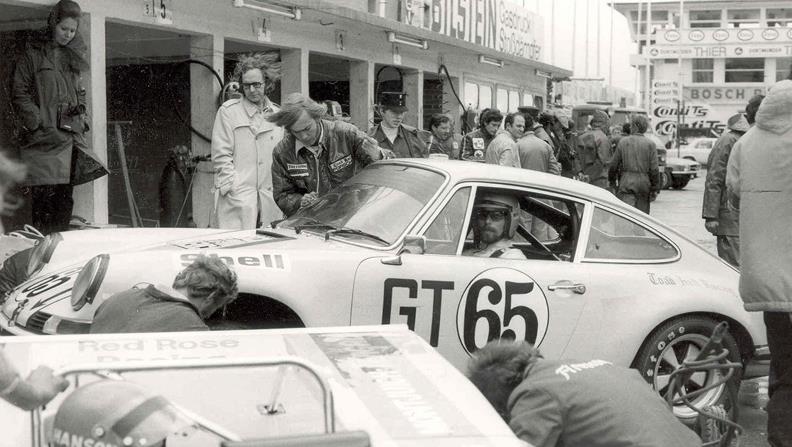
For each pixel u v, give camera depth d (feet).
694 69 194.59
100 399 6.62
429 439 7.38
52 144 26.73
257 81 27.78
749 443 18.16
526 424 10.37
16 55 30.89
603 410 10.28
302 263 16.24
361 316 16.40
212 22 32.71
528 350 11.12
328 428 7.43
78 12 26.84
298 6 34.55
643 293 18.17
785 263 15.58
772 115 15.78
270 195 28.35
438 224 17.65
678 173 102.68
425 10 51.70
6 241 21.29
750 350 18.92
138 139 39.11
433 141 36.40
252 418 8.09
